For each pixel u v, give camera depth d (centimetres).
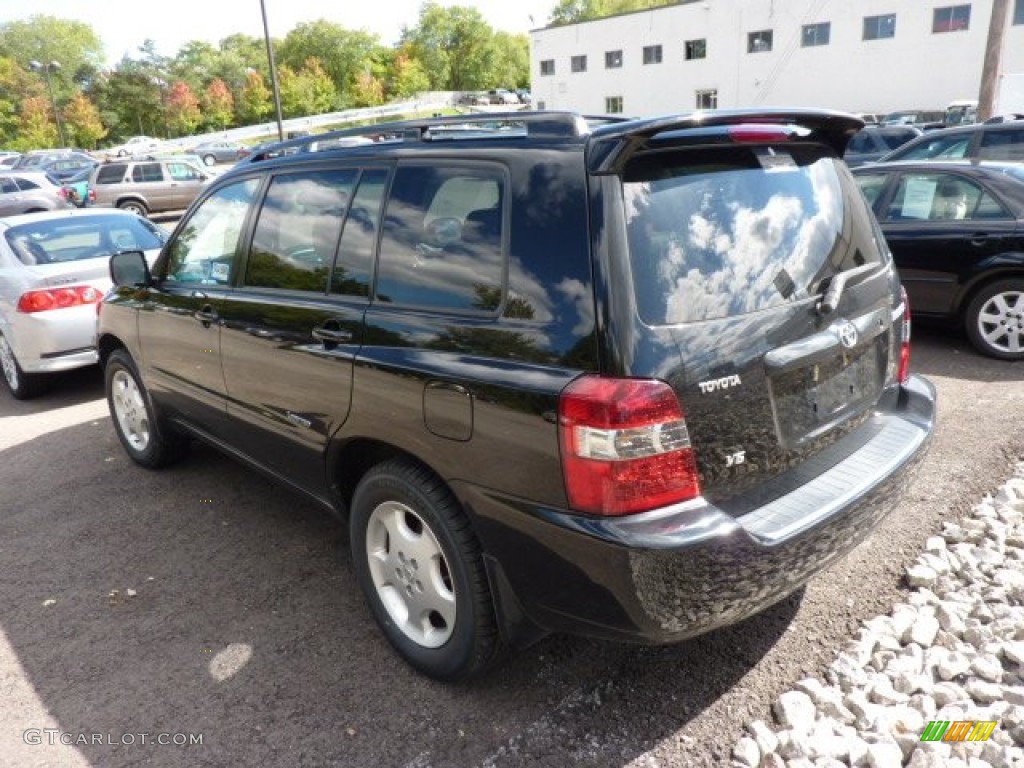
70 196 2283
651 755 247
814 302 254
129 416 495
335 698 279
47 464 520
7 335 663
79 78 11244
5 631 329
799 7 4084
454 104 7306
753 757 240
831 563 252
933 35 3753
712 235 236
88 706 282
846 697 263
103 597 352
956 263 632
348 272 299
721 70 4416
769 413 239
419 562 276
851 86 4044
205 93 9800
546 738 256
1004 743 245
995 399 533
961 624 299
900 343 311
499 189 249
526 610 241
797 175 270
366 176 302
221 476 481
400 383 262
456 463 247
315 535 402
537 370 225
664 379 214
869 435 286
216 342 367
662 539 210
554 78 5147
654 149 232
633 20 4672
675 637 224
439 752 252
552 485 222
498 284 243
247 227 361
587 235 222
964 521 368
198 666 300
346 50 11231
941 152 1023
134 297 447
